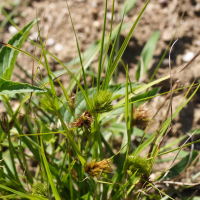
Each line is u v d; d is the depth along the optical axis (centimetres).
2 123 34
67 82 60
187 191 48
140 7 70
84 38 66
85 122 33
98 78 34
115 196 36
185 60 61
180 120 55
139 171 34
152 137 37
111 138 54
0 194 35
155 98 58
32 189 35
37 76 61
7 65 35
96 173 33
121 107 39
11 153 34
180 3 67
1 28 62
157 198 45
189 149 52
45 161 33
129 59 64
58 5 73
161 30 66
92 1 72
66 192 41
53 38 67
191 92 57
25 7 73
